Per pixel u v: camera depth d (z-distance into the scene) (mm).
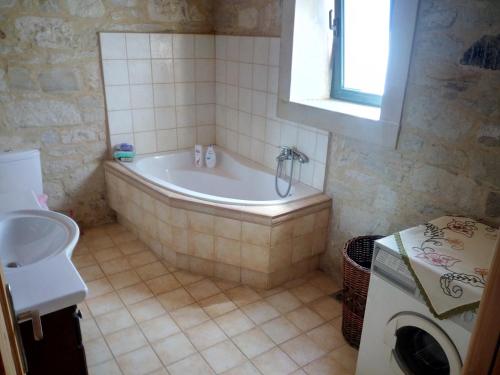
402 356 1718
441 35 1854
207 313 2438
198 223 2637
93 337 2221
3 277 840
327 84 2863
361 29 2568
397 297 1641
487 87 1742
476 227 1812
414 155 2096
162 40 3307
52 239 1624
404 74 2016
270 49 2930
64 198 3289
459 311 1410
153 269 2855
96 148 3312
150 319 2371
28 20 2789
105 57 3121
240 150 3520
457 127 1881
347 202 2572
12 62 2812
